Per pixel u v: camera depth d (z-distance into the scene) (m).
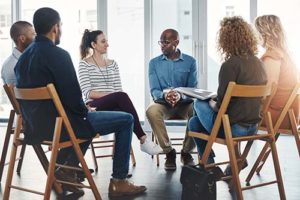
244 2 5.68
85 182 3.36
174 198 2.96
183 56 4.18
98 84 3.75
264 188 3.18
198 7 5.78
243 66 2.70
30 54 2.63
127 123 2.89
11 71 3.28
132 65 6.20
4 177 3.51
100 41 3.81
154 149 3.38
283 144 4.94
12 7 6.61
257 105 2.75
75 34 6.46
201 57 5.80
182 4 5.86
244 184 3.26
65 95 2.57
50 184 2.54
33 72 2.58
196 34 5.80
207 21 5.77
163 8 5.93
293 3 5.55
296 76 3.08
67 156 3.02
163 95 3.84
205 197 2.55
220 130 2.78
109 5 6.21
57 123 2.52
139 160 4.20
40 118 2.59
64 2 6.48
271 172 3.64
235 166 2.61
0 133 5.89
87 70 3.74
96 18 6.29
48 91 2.46
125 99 3.38
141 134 3.38
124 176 3.02
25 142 2.71
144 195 3.04
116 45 6.24
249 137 2.71
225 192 3.08
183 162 3.88
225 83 2.68
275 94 3.08
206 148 2.76
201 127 3.00
